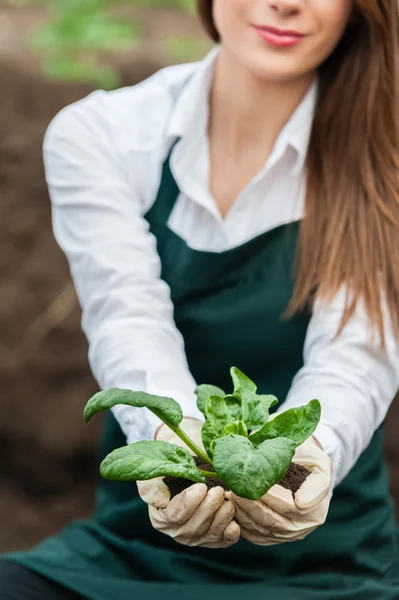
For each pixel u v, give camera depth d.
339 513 1.88
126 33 3.16
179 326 1.93
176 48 3.13
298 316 1.91
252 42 1.85
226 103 1.94
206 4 1.95
